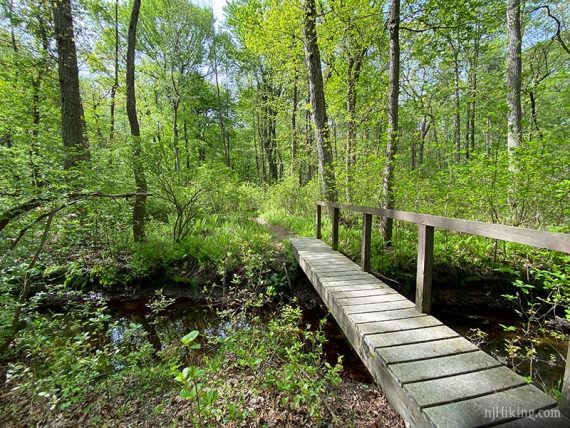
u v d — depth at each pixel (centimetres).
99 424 215
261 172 2492
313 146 1121
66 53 573
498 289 494
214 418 210
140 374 276
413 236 571
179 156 863
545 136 454
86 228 480
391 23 512
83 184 478
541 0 748
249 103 1823
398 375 173
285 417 221
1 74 765
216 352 325
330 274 394
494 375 174
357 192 661
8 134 657
